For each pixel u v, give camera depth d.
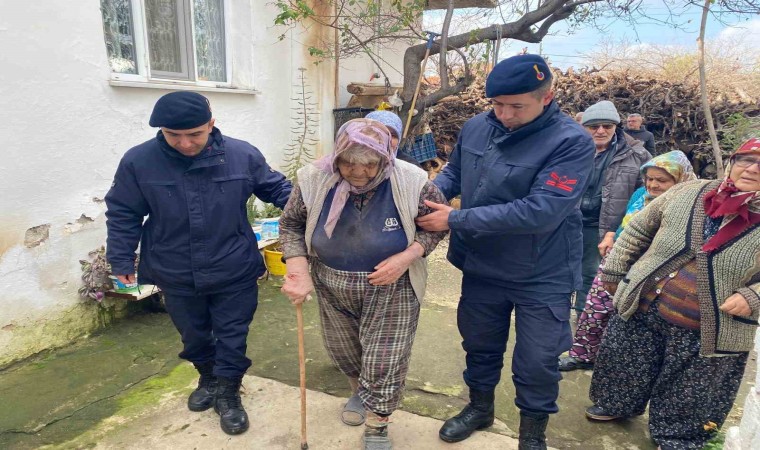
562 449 2.43
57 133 3.12
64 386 2.86
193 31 4.27
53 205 3.16
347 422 2.54
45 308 3.20
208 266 2.29
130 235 2.30
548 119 1.98
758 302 1.93
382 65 7.10
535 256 2.07
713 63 10.70
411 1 6.54
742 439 1.42
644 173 2.76
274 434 2.47
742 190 1.91
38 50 2.96
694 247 2.08
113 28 3.58
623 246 2.37
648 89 6.86
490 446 2.41
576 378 3.08
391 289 2.10
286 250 2.18
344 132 1.85
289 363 3.15
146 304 3.88
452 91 5.97
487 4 7.41
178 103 2.00
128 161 2.21
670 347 2.26
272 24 4.93
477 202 2.12
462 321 2.34
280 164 5.31
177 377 2.98
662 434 2.38
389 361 2.11
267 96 4.99
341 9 5.49
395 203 2.00
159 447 2.37
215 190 2.26
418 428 2.54
